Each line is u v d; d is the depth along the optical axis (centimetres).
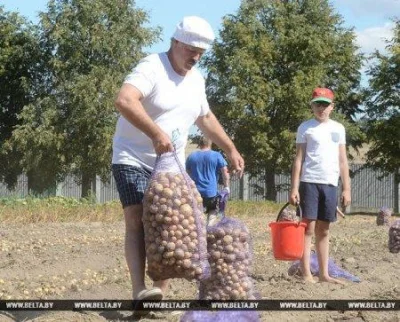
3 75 5153
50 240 1648
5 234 1802
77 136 4912
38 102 4931
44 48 5103
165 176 662
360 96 5284
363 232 2078
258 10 5206
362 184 5122
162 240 654
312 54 5141
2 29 5181
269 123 5075
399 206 5028
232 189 5253
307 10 5322
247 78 5031
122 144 704
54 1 4922
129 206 695
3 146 5044
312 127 979
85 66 4962
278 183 5444
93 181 5081
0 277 1029
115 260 1247
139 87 682
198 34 685
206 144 1437
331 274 1062
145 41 4941
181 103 701
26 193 5359
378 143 4856
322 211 984
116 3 4909
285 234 899
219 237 702
